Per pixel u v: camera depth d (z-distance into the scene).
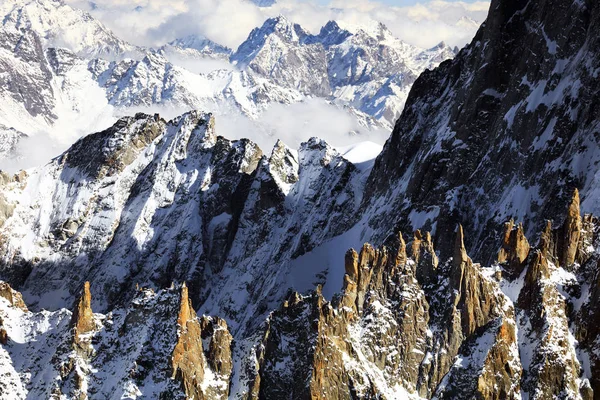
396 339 172.62
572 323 165.00
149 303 177.00
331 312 169.12
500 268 175.75
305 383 164.12
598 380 159.25
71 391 172.38
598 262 166.50
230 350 173.12
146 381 168.62
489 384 158.12
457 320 171.38
